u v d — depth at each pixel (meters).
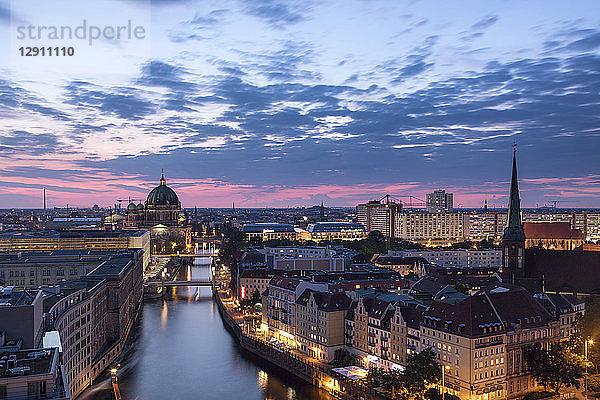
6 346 106.38
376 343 180.62
